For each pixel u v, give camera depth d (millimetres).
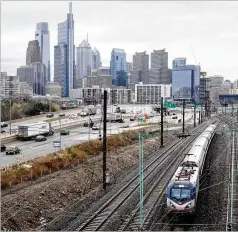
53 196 41688
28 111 157875
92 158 65312
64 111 184625
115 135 92188
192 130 119312
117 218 34562
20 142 91562
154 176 53844
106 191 45812
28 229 33469
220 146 87500
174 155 72750
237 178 52188
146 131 111812
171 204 35438
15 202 37562
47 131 102438
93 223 33375
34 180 47594
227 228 32219
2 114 139375
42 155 68375
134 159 69938
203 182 50344
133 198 41688
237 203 40094
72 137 100312
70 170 54188
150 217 34938
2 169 51594
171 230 32031
